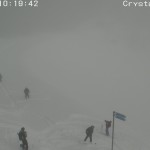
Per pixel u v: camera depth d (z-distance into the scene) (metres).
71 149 22.58
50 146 22.73
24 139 20.83
